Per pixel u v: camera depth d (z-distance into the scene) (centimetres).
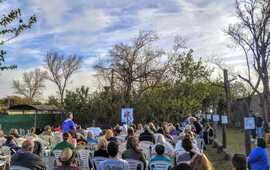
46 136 1605
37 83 8562
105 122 3888
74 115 3953
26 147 816
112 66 4769
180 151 1070
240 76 4928
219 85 4772
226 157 1883
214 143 2512
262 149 913
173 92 4309
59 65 7825
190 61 4759
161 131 1630
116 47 4819
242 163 574
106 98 3941
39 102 7594
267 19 4769
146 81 4653
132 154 909
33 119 4062
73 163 684
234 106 5059
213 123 3186
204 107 5012
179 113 3903
